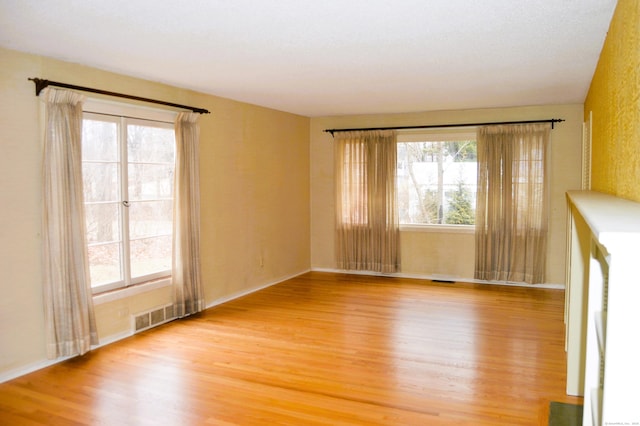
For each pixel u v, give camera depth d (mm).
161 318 4723
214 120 5434
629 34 1968
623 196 2111
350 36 3127
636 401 1040
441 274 6902
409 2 2502
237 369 3617
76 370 3588
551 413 2867
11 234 3459
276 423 2797
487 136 6387
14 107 3451
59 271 3682
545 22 2838
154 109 4609
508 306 5391
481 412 2916
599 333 1566
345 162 7199
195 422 2814
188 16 2727
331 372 3561
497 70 4152
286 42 3260
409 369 3611
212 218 5445
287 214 6973
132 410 2967
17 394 3189
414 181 7000
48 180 3613
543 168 6172
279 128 6723
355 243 7246
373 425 2768
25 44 3312
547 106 6203
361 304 5523
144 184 4617
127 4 2533
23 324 3549
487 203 6461
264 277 6453
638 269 1001
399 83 4738
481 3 2521
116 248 4352
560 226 6258
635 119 1798
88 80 3982
